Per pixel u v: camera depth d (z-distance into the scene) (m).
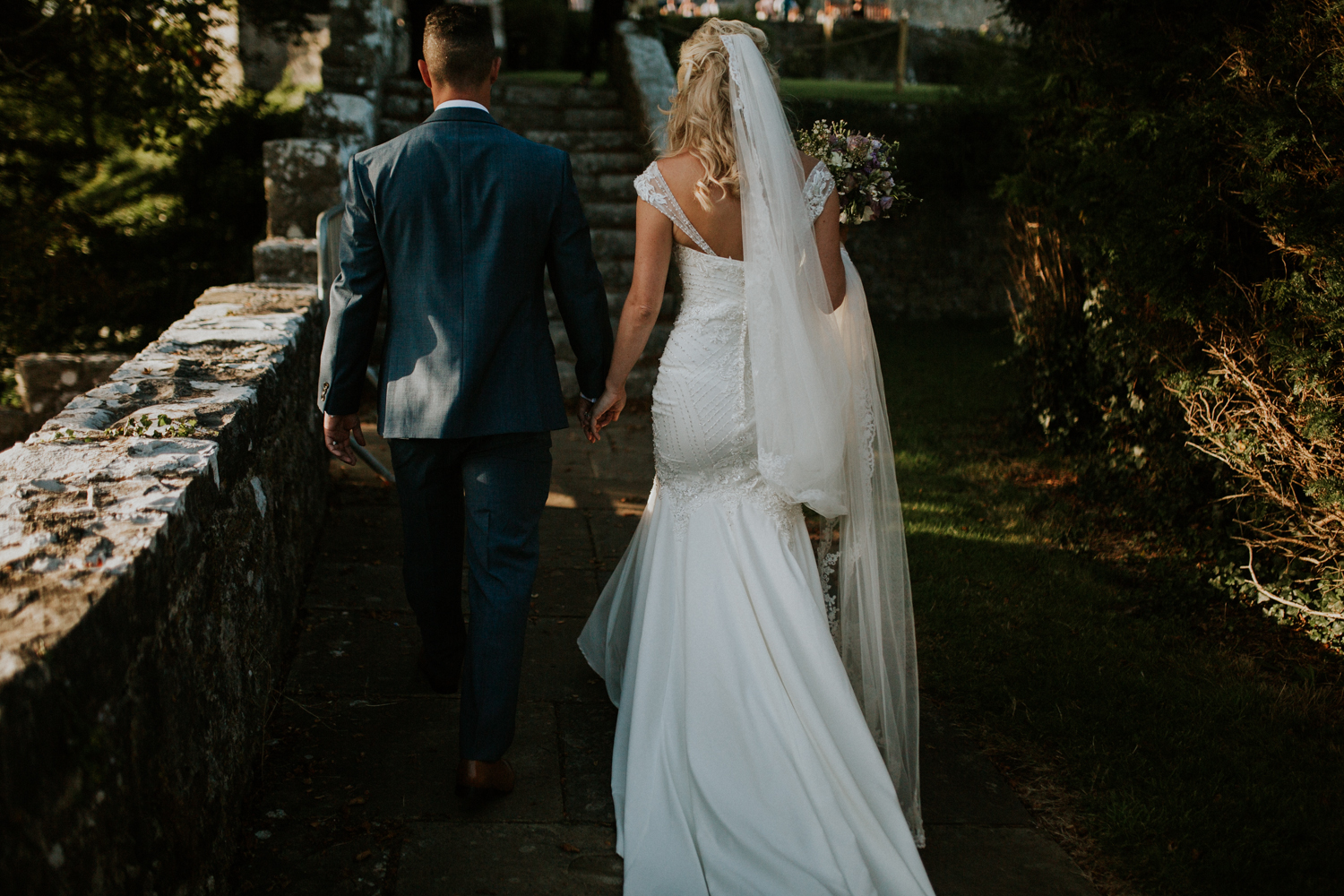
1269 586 3.61
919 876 2.15
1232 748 2.80
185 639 1.77
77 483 1.80
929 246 11.18
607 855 2.28
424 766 2.57
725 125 2.30
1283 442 3.37
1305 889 2.23
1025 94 5.18
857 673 2.64
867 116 10.75
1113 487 4.78
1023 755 2.77
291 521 3.35
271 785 2.45
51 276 8.34
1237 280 3.58
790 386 2.33
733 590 2.44
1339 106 3.08
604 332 2.47
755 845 2.18
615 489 4.90
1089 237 4.37
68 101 8.21
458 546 2.65
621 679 2.91
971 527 4.47
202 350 3.12
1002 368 7.58
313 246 5.95
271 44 12.73
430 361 2.30
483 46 2.31
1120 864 2.33
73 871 1.22
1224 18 3.49
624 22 8.95
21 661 1.14
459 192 2.26
